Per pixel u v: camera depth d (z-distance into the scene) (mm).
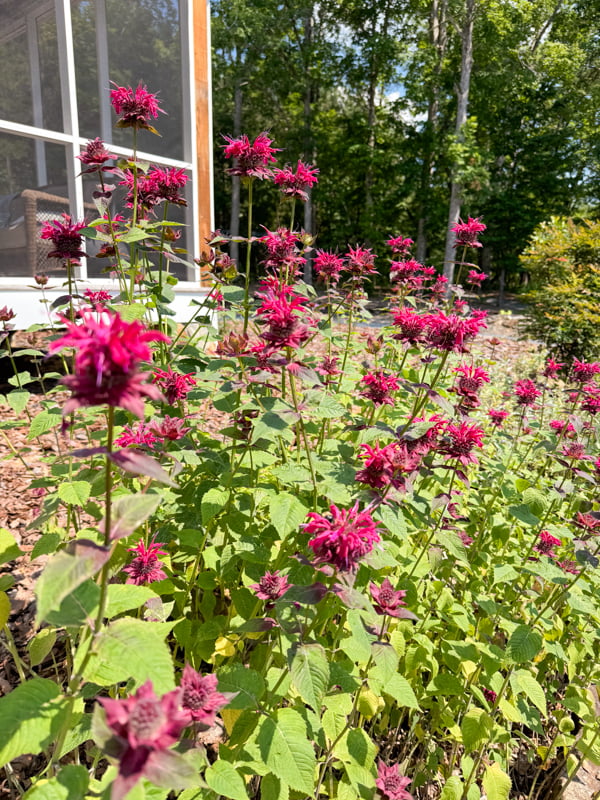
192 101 6887
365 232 25625
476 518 3316
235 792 1340
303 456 2723
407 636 2299
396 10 24000
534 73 23734
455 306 3955
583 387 3537
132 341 920
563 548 3104
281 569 2135
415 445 2240
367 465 1888
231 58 24375
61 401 4973
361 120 26141
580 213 30828
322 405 2029
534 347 8914
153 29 6633
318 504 2455
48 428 2354
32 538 3363
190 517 2389
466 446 2305
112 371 932
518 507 2477
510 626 2365
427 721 2643
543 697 2141
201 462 2459
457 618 2316
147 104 2809
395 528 1851
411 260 4000
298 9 23375
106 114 6438
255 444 2377
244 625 1706
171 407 2609
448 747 2686
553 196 26469
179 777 920
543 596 2945
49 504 2195
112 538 1049
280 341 1921
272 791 1603
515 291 31766
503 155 26625
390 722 2543
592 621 2879
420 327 2426
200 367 2928
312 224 28406
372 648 1700
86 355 918
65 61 5574
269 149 2646
